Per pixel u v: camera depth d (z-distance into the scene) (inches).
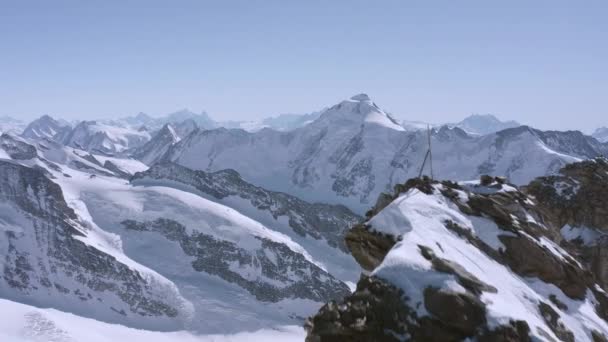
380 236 994.1
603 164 2080.5
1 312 5462.6
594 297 1144.8
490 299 770.8
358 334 708.0
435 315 709.9
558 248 1254.3
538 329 759.7
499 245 1078.4
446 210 1095.0
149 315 7327.8
